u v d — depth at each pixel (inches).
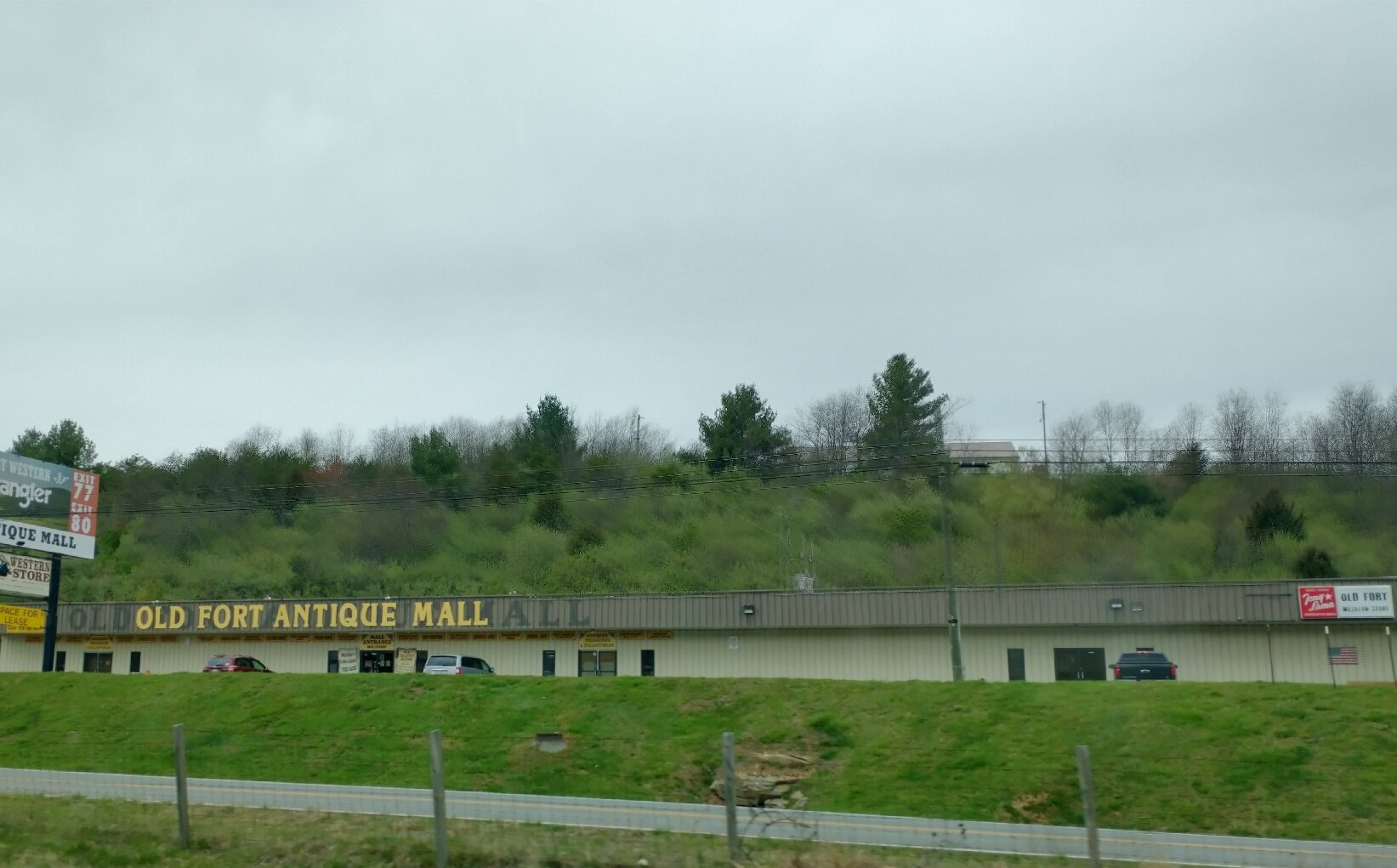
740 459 3090.6
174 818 567.5
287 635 2055.9
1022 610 1653.5
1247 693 866.8
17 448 3629.4
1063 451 3031.5
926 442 2755.9
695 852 469.7
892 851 506.0
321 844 487.5
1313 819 659.4
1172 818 684.7
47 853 492.4
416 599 1967.3
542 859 454.3
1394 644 1558.8
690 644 1829.5
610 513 3034.0
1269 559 2487.7
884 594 1718.8
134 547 3043.8
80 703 1171.9
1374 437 3115.2
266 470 3415.4
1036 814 714.8
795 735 896.3
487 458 3538.4
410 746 952.9
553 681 1096.8
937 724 877.2
